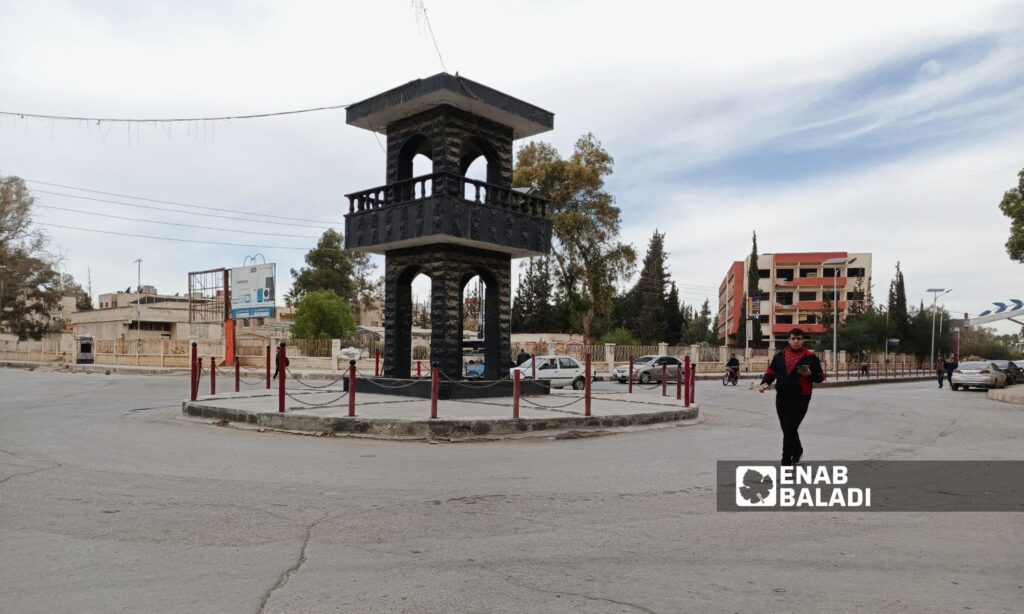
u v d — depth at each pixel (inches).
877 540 243.8
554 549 225.6
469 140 761.0
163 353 1723.7
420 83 705.6
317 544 227.6
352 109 776.3
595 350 1752.0
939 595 187.2
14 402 766.5
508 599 179.6
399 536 238.7
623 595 183.9
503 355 785.6
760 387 377.7
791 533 251.4
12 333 2802.7
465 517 265.9
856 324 2748.5
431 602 177.0
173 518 259.0
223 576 195.3
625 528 253.9
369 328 2748.5
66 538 231.6
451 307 730.2
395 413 548.1
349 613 168.9
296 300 2837.1
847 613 173.3
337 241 2847.0
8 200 2556.6
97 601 175.5
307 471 357.7
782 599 182.7
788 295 3597.4
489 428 507.5
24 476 335.6
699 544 234.8
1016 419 728.3
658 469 378.0
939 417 739.4
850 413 775.1
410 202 712.4
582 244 1817.2
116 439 468.8
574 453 436.8
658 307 3088.1
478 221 719.7
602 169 1838.1
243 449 432.5
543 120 794.8
